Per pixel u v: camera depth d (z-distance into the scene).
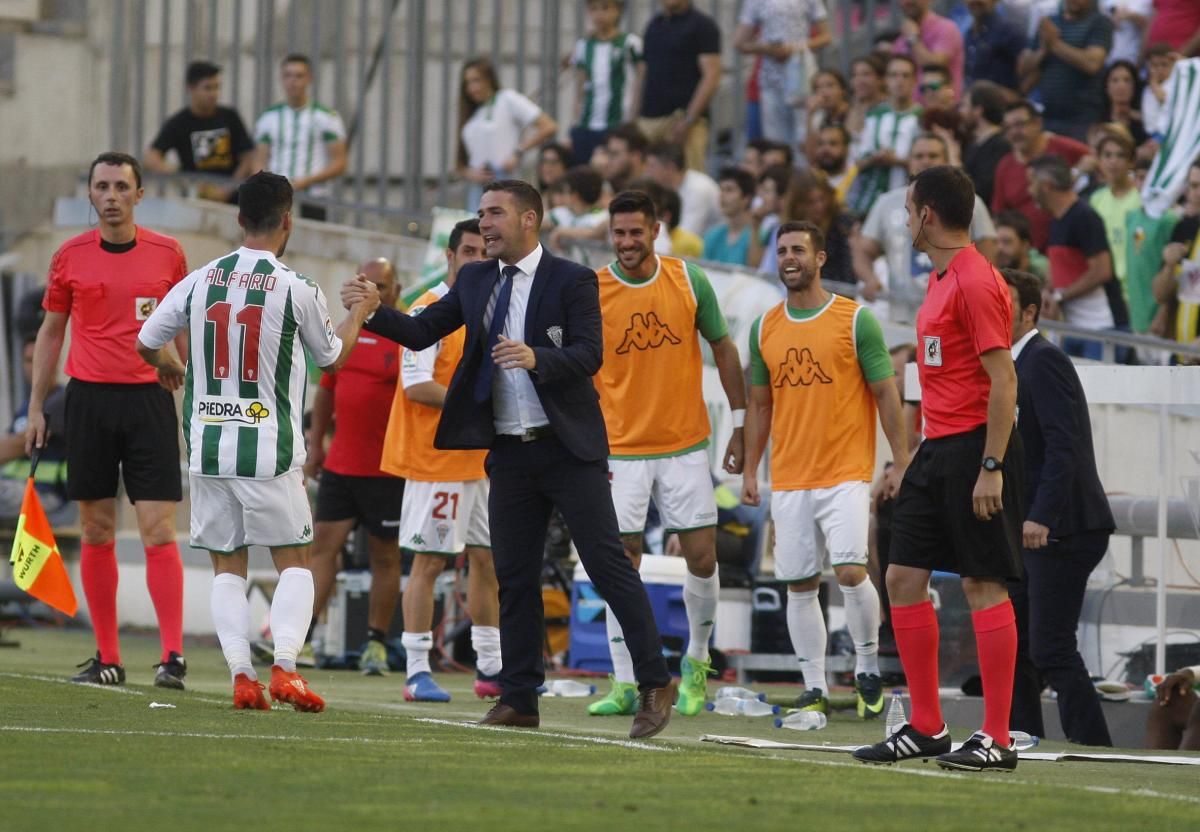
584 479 23.19
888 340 40.22
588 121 50.31
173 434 29.25
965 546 20.72
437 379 30.30
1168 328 40.25
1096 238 39.81
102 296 28.83
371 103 57.53
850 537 28.59
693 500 28.16
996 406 20.33
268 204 24.38
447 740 21.42
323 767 18.17
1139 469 30.08
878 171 44.41
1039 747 25.28
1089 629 30.67
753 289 41.25
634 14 57.00
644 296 27.94
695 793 17.12
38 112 56.69
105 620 29.30
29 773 17.12
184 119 52.81
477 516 30.47
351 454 36.00
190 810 15.13
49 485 49.25
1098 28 45.94
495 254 23.25
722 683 37.69
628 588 23.14
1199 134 41.25
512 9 57.47
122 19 55.94
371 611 36.69
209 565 47.56
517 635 24.02
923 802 16.97
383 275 35.34
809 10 50.47
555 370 22.45
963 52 48.19
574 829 14.69
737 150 52.81
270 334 24.02
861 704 29.12
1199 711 26.38
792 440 28.97
